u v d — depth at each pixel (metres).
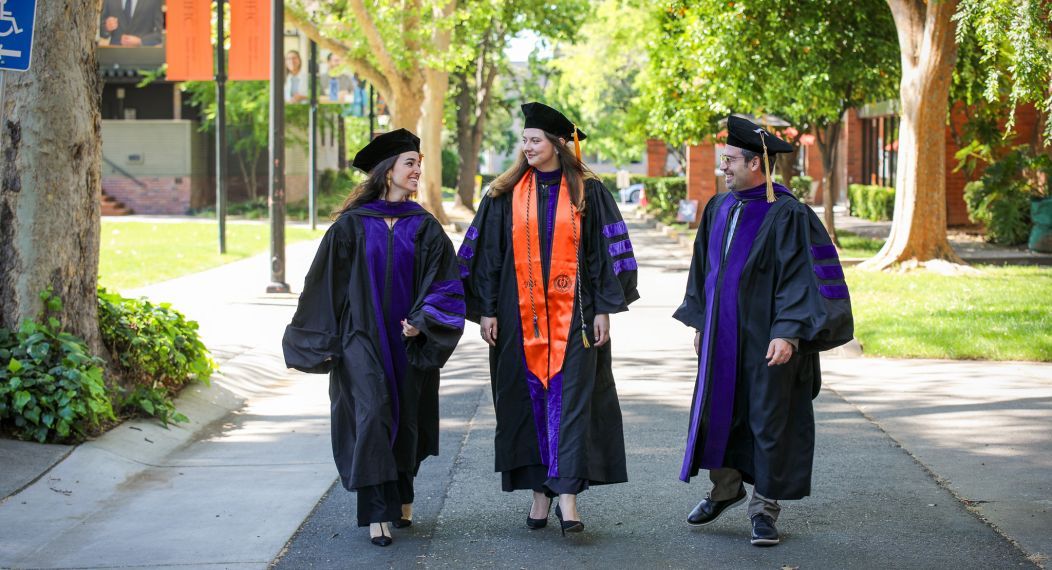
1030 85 14.01
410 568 4.95
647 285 17.62
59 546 5.19
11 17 5.95
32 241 7.21
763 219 5.29
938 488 6.16
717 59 20.98
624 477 5.52
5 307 7.22
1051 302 13.55
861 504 5.88
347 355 5.34
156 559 5.02
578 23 38.81
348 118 53.31
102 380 7.11
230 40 19.19
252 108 38.75
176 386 8.54
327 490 6.23
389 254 5.41
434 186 34.16
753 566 4.94
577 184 5.47
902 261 18.11
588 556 5.11
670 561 5.02
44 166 7.24
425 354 5.30
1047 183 23.39
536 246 5.46
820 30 20.53
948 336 11.16
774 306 5.25
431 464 6.86
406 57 28.31
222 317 13.45
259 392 9.41
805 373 5.29
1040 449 6.97
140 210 39.56
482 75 42.78
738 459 5.35
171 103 41.56
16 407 6.55
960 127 27.69
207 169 41.31
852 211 38.22
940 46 17.45
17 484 6.00
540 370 5.42
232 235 27.69
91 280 7.53
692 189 30.16
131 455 6.80
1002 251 22.42
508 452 5.51
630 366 10.53
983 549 5.11
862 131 40.31
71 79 7.33
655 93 26.86
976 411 8.12
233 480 6.44
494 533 5.48
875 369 10.07
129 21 30.05
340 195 43.16
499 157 89.00
